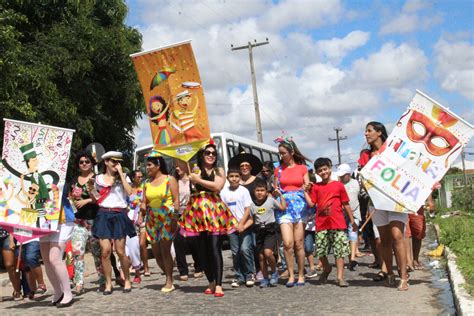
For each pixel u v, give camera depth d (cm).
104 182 941
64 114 1806
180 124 896
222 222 877
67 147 863
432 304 742
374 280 952
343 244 909
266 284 947
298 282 945
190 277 1139
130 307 816
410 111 860
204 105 891
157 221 927
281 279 1028
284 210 942
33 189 848
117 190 945
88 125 1941
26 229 836
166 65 894
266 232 948
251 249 953
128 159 2427
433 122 850
